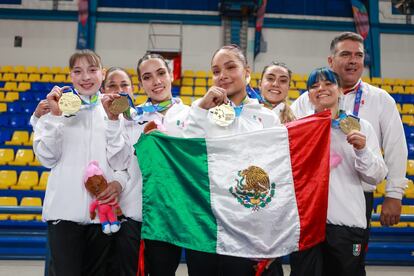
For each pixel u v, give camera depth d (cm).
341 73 282
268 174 217
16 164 671
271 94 311
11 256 477
